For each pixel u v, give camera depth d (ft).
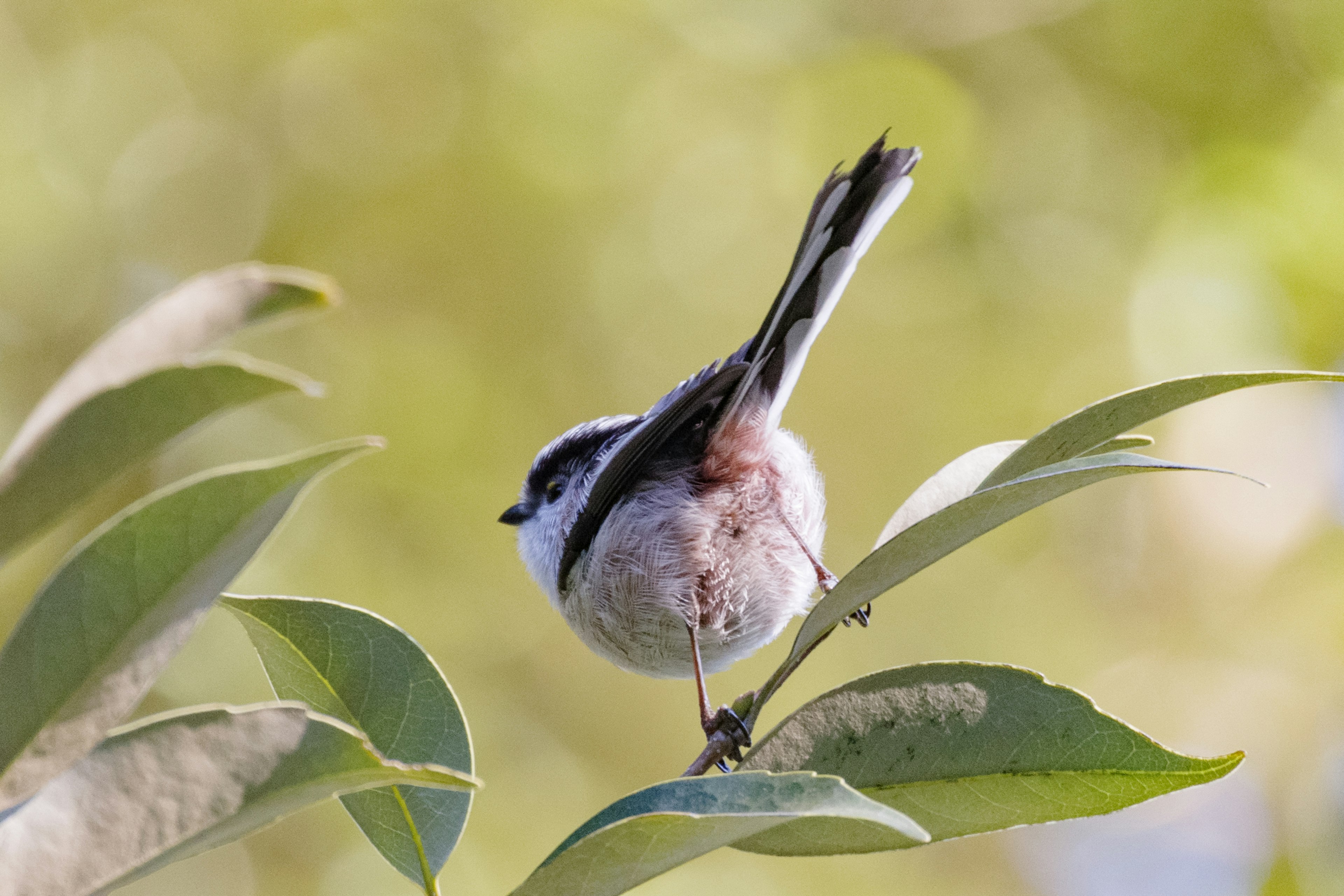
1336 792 43.86
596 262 47.80
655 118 49.34
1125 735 10.11
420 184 47.91
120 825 6.81
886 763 10.37
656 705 42.22
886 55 51.13
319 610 10.87
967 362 48.57
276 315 7.07
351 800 10.65
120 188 46.52
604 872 8.36
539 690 41.63
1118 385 47.50
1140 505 48.14
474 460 44.47
